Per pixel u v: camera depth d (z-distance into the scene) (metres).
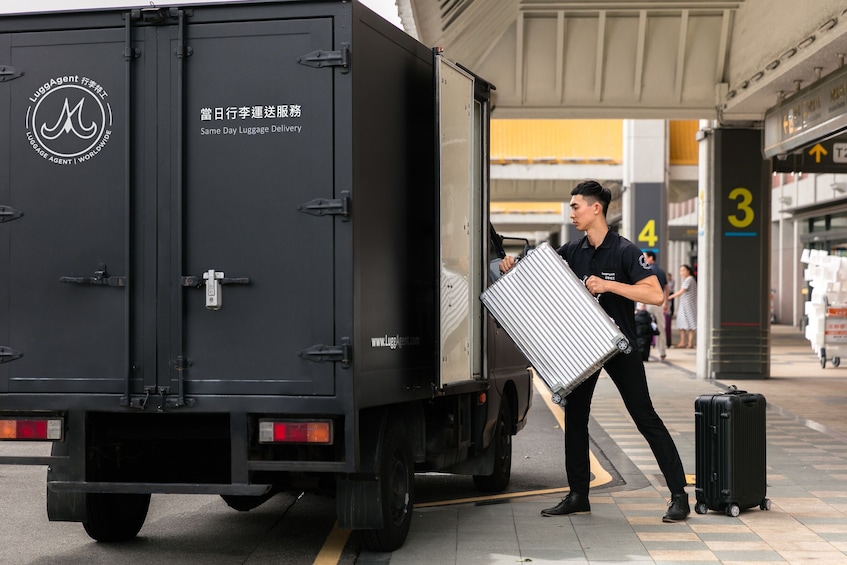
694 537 6.52
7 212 5.92
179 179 5.68
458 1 13.73
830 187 34.62
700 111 17.45
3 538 6.92
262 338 5.62
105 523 6.55
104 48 5.83
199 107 5.71
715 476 7.14
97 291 5.82
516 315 6.78
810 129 13.41
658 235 28.64
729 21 16.48
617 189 32.91
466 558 6.05
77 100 5.86
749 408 7.23
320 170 5.57
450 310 6.70
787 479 8.63
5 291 5.93
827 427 12.09
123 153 5.80
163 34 5.74
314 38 5.59
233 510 7.96
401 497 6.38
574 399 7.27
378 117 5.91
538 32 16.80
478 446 7.63
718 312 18.53
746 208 18.42
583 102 17.12
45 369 5.88
